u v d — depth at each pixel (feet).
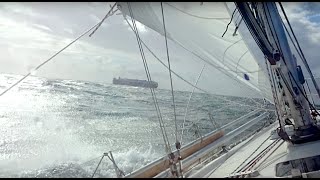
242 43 20.11
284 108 16.70
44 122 77.20
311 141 15.87
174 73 17.95
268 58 14.76
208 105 90.27
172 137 54.54
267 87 22.84
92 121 79.61
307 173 12.14
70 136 58.75
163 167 13.76
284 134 15.97
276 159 14.92
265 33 14.69
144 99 147.84
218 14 18.72
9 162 41.01
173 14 17.54
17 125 71.00
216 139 19.83
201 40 19.31
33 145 51.39
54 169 37.88
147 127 69.00
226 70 21.02
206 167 15.71
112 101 134.41
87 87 238.27
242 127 22.95
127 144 51.98
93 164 39.52
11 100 127.24
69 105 117.70
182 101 131.23
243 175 13.04
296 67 16.02
